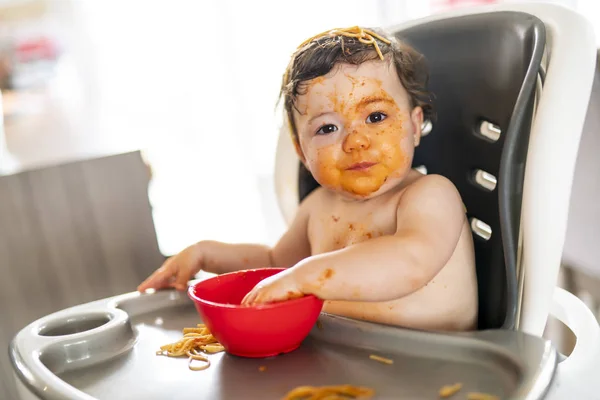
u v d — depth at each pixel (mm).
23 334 740
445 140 864
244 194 2068
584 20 753
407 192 808
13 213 1002
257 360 702
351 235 855
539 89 752
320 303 713
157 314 845
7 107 1761
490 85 801
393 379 647
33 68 1779
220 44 1927
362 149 790
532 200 728
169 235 1896
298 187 973
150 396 657
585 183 1201
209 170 2025
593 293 1320
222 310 683
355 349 711
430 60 862
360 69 797
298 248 940
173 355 727
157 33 1887
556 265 733
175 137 1965
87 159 1054
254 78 1957
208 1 1896
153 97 1915
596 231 1210
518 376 615
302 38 1930
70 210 1035
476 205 841
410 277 727
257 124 1996
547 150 721
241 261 930
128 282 1071
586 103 724
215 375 681
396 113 806
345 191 811
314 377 663
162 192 2084
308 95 810
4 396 991
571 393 615
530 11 792
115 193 1065
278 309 679
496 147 804
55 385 633
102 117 1860
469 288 815
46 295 1021
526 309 748
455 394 613
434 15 890
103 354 736
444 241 758
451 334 688
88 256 1047
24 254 1008
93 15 1821
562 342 1291
